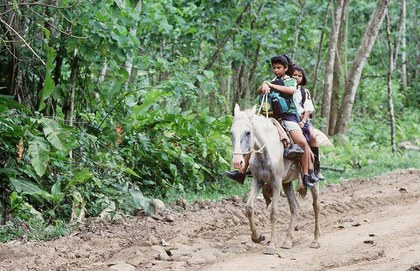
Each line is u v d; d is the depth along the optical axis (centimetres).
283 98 1088
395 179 1827
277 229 1266
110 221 1252
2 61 1360
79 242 1095
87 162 1344
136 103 1568
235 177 1086
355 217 1362
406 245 1079
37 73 1379
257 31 2091
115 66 1384
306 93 1128
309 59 2852
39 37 1366
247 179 1759
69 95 1386
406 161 2245
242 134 984
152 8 1631
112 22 1284
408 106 3856
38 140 1204
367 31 2711
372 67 3653
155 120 1552
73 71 1380
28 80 1386
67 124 1379
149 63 1584
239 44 2236
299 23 2269
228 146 1708
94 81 1497
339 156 2186
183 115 1622
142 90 1574
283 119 1090
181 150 1560
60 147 1210
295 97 1117
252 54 2339
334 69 2752
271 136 1051
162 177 1559
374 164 2189
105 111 1465
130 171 1359
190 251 1055
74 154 1355
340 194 1634
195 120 1631
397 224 1238
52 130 1223
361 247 1067
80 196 1248
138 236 1152
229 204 1465
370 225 1250
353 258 999
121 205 1319
